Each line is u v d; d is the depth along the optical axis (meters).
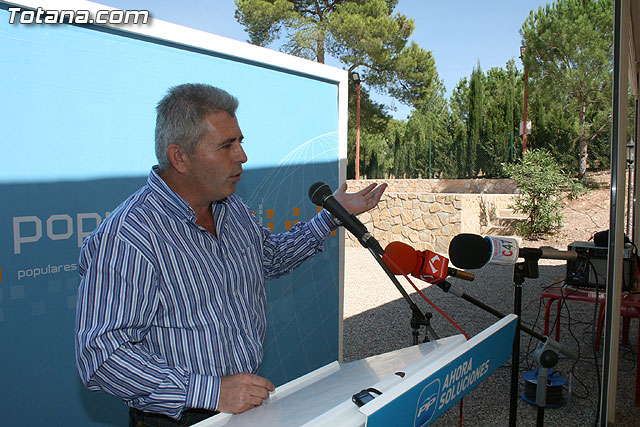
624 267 3.30
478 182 15.04
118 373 1.05
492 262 1.77
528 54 15.00
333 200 1.54
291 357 2.85
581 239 9.80
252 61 2.47
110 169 1.95
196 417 1.24
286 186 2.74
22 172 1.71
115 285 1.07
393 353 1.32
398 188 16.56
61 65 1.79
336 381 1.17
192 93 1.16
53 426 1.84
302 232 1.60
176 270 1.16
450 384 0.99
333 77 2.95
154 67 2.08
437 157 17.59
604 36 13.84
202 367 1.20
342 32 18.20
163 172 1.25
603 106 14.27
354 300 5.89
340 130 3.06
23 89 1.70
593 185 13.47
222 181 1.19
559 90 14.59
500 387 3.35
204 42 2.21
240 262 1.33
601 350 3.95
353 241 10.34
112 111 1.95
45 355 1.80
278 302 2.76
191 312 1.19
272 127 2.64
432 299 5.84
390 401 0.78
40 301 1.78
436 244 9.14
